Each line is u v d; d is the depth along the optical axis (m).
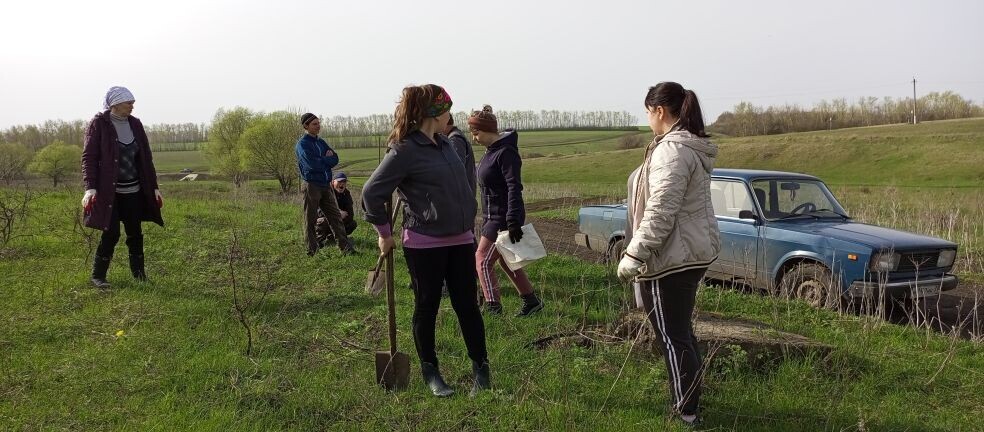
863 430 3.63
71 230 8.95
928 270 7.07
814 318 6.36
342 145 77.62
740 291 7.79
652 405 4.06
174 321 5.41
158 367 4.44
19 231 8.77
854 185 49.12
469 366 4.62
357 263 8.04
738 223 7.97
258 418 3.78
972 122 88.50
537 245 5.80
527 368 4.52
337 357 4.74
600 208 9.69
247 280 6.77
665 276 3.58
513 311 6.07
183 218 10.84
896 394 4.48
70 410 3.81
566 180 66.19
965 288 8.77
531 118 123.62
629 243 3.78
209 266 7.53
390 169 3.84
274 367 4.46
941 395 4.54
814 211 8.09
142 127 6.58
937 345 5.57
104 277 6.43
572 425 3.65
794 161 68.50
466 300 4.11
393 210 4.78
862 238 6.98
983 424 4.07
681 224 3.53
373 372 4.45
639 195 3.70
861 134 76.50
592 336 5.21
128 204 6.48
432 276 4.00
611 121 124.69
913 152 63.19
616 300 6.47
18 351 4.68
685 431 3.66
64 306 5.74
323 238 9.20
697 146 3.52
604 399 4.12
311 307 6.02
